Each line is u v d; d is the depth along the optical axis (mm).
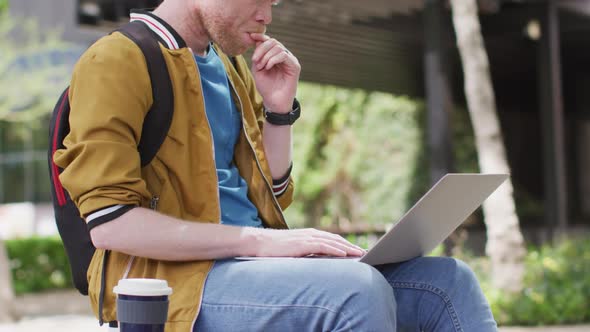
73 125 1828
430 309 1999
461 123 16484
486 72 7965
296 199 16484
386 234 1779
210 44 2186
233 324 1750
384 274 2059
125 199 1774
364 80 13414
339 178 16422
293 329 1717
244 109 2213
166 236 1779
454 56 13984
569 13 12273
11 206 19797
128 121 1831
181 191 1948
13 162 19984
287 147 2324
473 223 14625
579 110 20188
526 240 12727
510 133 20219
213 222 1956
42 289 13625
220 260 1837
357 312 1661
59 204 1976
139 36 1935
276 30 9992
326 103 16578
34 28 12273
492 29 12023
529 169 20516
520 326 7043
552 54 11586
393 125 16203
